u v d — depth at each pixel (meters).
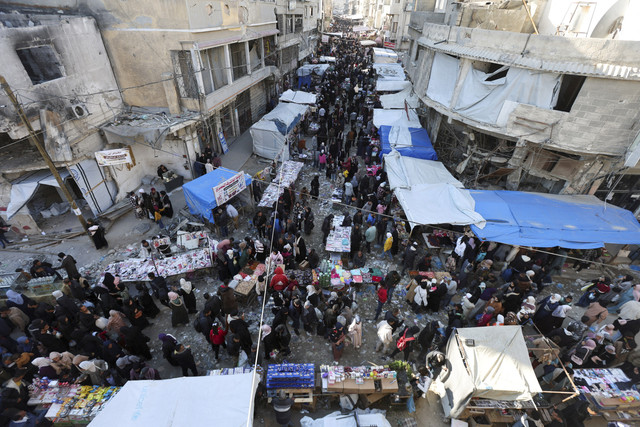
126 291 9.16
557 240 10.31
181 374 8.37
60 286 9.82
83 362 7.31
